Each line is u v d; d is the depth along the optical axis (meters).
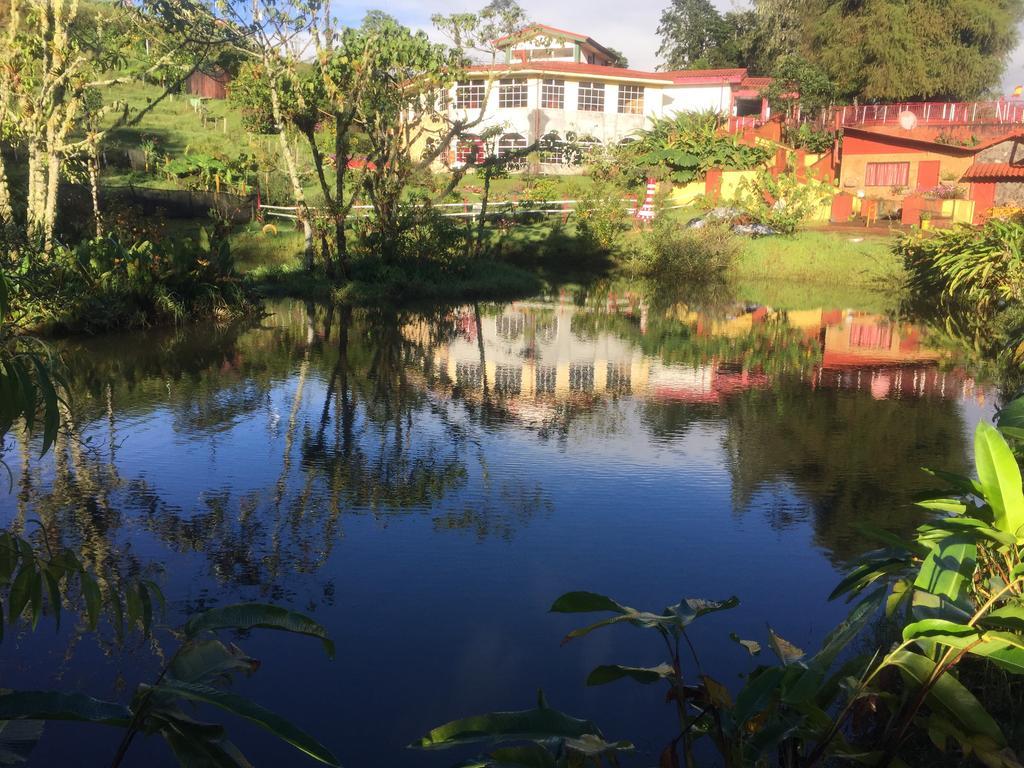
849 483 6.77
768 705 2.52
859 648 4.01
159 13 17.09
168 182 32.81
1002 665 2.31
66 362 11.16
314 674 3.87
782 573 5.04
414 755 3.28
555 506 6.22
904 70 40.84
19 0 15.90
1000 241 17.73
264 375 10.88
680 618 2.68
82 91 15.64
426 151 23.61
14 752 1.93
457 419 8.88
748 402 9.66
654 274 25.03
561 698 3.69
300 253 23.36
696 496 6.44
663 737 3.40
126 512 5.98
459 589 4.78
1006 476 2.42
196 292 15.29
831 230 28.58
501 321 16.22
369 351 12.71
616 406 9.51
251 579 4.88
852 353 12.75
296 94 19.75
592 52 48.75
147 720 2.06
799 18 47.41
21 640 4.11
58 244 14.25
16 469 6.94
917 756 3.10
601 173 36.38
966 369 11.48
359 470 7.09
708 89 44.03
